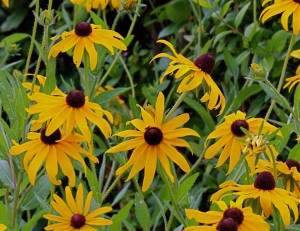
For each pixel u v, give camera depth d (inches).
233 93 67.4
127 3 56.8
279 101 51.7
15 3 90.0
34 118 51.3
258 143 47.1
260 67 50.9
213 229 45.0
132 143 47.0
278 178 48.9
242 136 49.9
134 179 50.9
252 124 50.4
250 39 68.5
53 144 47.1
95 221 46.9
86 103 47.8
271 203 47.1
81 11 68.6
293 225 47.6
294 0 53.8
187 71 49.8
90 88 59.8
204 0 67.9
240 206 46.1
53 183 47.2
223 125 50.4
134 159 46.8
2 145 50.4
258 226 45.1
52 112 47.2
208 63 50.1
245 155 47.7
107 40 53.1
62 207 47.1
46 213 51.6
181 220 48.3
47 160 46.9
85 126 47.2
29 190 50.8
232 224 44.3
